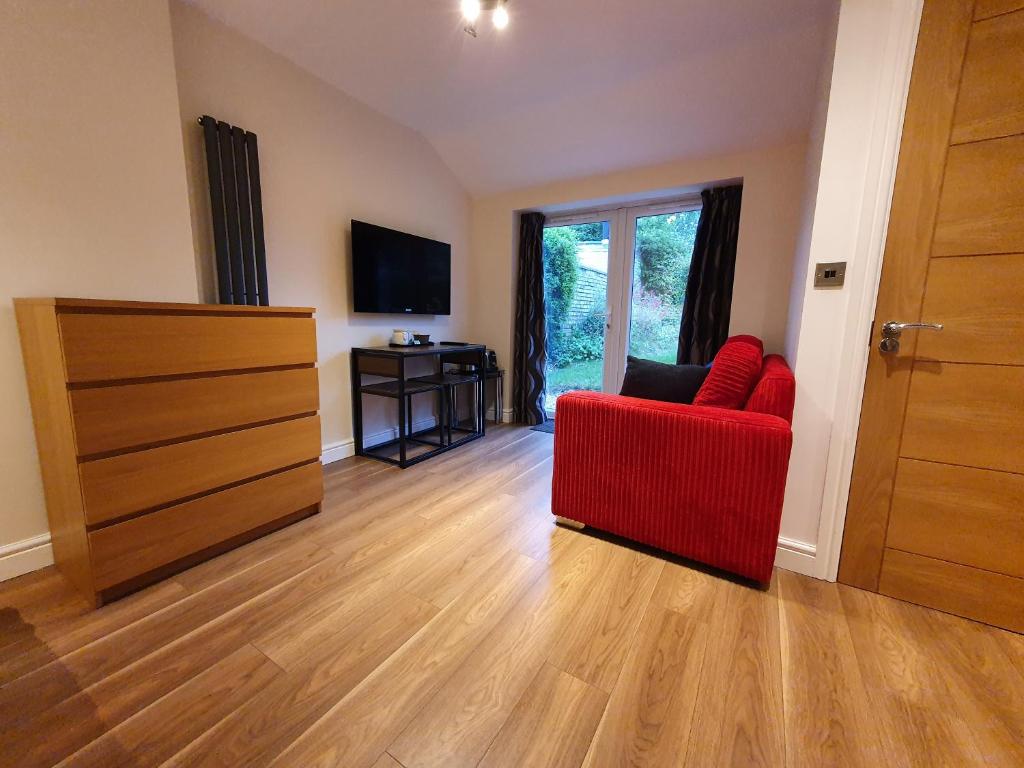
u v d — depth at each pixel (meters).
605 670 1.09
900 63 1.23
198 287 1.88
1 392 1.39
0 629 1.21
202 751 0.87
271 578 1.47
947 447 1.29
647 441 1.58
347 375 2.75
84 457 1.24
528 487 2.31
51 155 1.43
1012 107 1.13
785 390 1.44
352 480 2.39
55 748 0.88
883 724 0.95
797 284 2.06
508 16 1.85
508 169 3.29
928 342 1.29
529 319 3.67
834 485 1.45
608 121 2.66
